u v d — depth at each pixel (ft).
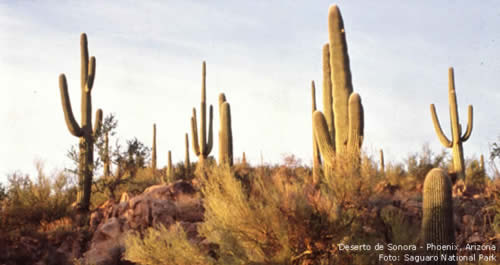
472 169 66.95
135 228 49.37
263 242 33.58
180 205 50.37
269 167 38.81
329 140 43.11
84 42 72.69
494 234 39.42
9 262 48.42
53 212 59.26
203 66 77.66
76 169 67.21
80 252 51.29
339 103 43.98
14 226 54.90
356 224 33.04
